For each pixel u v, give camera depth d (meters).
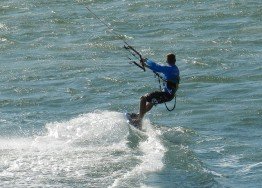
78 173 56.34
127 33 118.06
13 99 83.25
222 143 65.50
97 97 83.56
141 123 67.44
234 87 85.25
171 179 55.47
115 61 100.94
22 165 57.97
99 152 61.00
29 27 124.50
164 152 61.34
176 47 107.12
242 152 63.03
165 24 121.94
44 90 87.06
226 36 112.19
